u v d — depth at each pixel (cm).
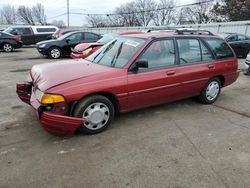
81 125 368
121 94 388
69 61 459
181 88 464
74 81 354
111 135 382
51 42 1295
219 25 2236
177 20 6206
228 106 528
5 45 1589
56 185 270
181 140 372
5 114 457
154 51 425
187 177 287
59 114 342
